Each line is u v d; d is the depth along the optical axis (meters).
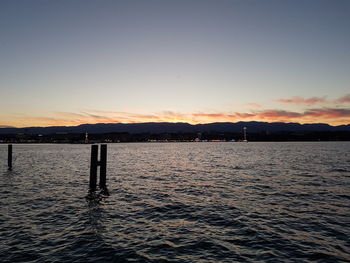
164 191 18.27
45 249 8.53
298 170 30.48
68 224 11.09
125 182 22.12
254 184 21.00
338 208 13.56
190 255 8.22
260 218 11.95
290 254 8.24
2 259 7.77
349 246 8.80
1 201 14.98
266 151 86.75
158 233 10.13
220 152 82.88
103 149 18.67
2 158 51.25
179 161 45.75
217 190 18.58
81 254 8.20
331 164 37.72
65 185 20.36
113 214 12.63
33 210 13.16
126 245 8.96
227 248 8.74
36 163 40.22
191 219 11.89
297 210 13.22
